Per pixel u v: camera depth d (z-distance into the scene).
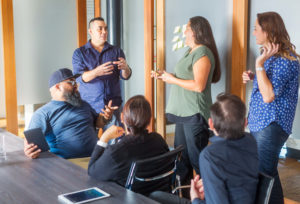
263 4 3.05
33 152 2.17
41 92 4.70
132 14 4.53
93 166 1.82
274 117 2.30
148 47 4.06
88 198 1.53
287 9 2.88
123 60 3.57
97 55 3.72
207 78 2.81
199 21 2.90
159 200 1.87
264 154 2.37
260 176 1.57
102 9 5.03
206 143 2.98
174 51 3.84
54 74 2.78
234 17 3.21
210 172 1.48
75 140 2.82
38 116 2.75
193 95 2.89
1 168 1.97
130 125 1.90
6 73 4.35
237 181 1.49
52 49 4.72
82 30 4.91
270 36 2.25
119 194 1.60
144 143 1.90
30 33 4.52
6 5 4.25
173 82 2.91
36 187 1.68
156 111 4.14
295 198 2.72
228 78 3.36
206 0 3.47
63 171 1.92
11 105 4.44
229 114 1.54
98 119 3.09
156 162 1.87
